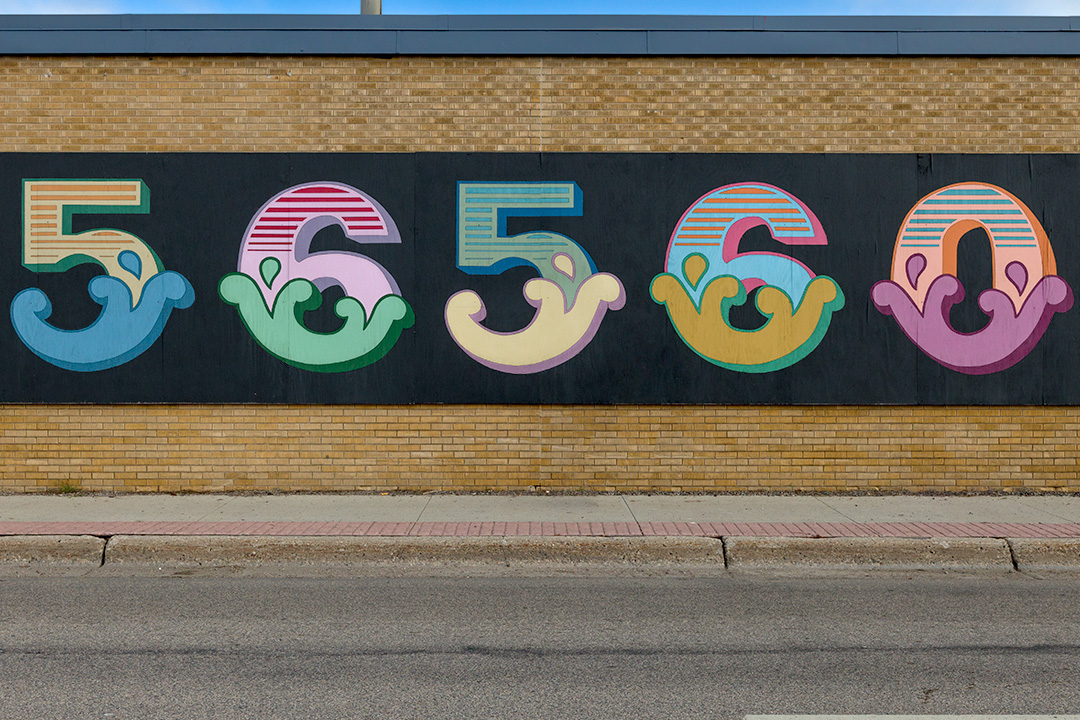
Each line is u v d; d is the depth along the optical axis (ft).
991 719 14.23
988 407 32.45
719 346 32.42
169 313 32.37
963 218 32.32
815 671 16.47
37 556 24.77
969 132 32.45
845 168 32.37
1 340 32.35
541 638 18.43
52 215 32.30
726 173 32.40
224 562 24.84
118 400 32.37
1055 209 32.32
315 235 32.42
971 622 19.60
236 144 32.48
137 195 32.32
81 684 15.66
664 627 19.20
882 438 32.45
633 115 32.50
